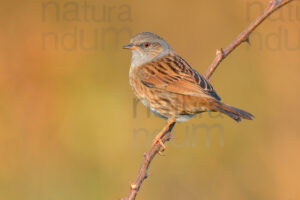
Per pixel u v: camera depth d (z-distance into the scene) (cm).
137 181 727
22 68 1295
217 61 843
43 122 1254
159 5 1391
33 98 1273
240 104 1277
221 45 1376
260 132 1205
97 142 1230
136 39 950
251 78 1280
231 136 1196
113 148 1216
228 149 1191
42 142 1231
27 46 1312
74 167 1196
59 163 1202
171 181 1167
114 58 1338
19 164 1192
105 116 1263
